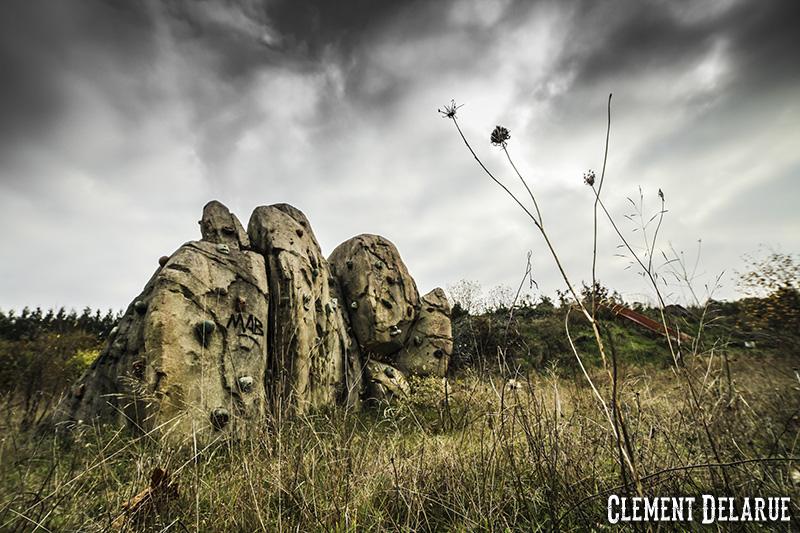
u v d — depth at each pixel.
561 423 2.75
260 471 2.80
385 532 2.14
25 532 2.04
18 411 3.95
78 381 6.19
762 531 1.82
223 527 2.31
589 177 1.83
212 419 5.08
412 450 3.26
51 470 2.49
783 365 3.91
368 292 11.31
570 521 2.10
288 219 9.66
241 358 6.29
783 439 2.42
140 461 2.72
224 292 6.66
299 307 8.02
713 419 2.52
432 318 12.44
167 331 5.61
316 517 2.29
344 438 3.32
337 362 9.23
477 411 3.66
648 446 2.56
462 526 2.18
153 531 2.20
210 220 8.49
